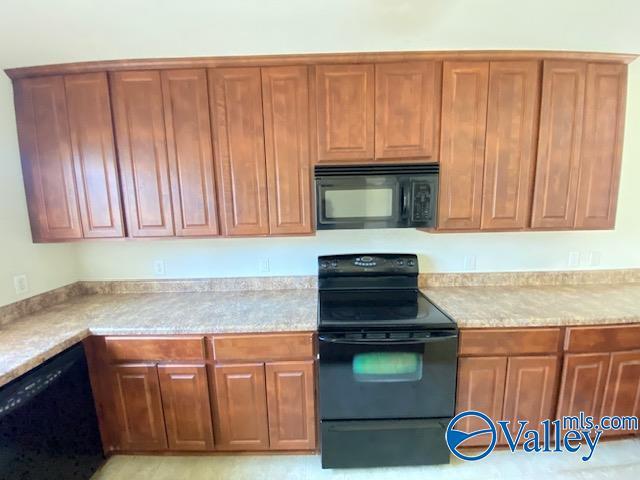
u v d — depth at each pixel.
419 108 1.84
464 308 1.89
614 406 1.84
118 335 1.75
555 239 2.32
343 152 1.87
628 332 1.78
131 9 1.32
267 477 1.78
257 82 1.82
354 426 1.76
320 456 1.89
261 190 1.91
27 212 1.95
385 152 1.87
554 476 1.77
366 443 1.79
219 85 1.83
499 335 1.74
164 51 1.69
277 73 1.81
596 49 1.77
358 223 1.90
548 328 1.75
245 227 1.95
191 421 1.82
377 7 1.35
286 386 1.78
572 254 2.32
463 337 1.74
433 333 1.69
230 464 1.86
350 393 1.74
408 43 1.67
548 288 2.28
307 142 1.87
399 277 2.26
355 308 1.94
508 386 1.79
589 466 1.82
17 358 1.40
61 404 1.57
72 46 1.61
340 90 1.82
